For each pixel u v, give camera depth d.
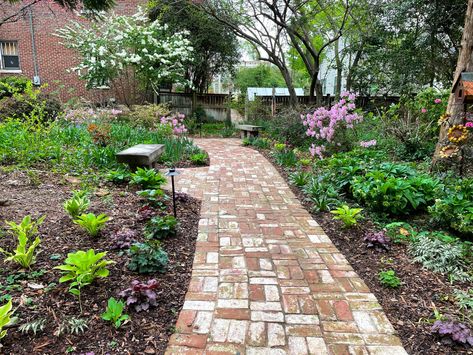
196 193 4.72
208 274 2.57
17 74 13.63
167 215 3.53
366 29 11.96
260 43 12.16
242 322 2.02
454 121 5.18
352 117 6.29
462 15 9.87
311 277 2.55
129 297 2.06
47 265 2.40
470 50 5.08
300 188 5.08
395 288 2.40
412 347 1.84
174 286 2.37
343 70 14.66
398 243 3.13
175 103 13.80
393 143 6.89
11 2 6.77
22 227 2.53
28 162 4.82
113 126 7.32
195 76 15.70
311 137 7.95
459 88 4.64
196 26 13.46
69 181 4.34
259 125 11.53
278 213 3.99
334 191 4.33
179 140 7.44
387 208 3.73
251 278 2.52
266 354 1.77
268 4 10.89
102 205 3.64
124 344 1.79
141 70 11.94
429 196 3.81
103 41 11.49
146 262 2.45
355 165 4.86
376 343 1.87
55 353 1.68
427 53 10.81
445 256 2.69
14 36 13.33
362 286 2.43
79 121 8.03
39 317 1.90
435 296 2.30
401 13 10.30
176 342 1.84
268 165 6.62
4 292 2.06
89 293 2.16
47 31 13.48
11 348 1.68
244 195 4.69
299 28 12.37
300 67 19.55
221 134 11.77
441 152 4.87
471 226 3.08
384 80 11.88
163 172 5.63
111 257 2.60
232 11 11.76
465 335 1.84
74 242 2.77
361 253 2.97
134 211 3.59
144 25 12.21
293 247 3.07
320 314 2.11
